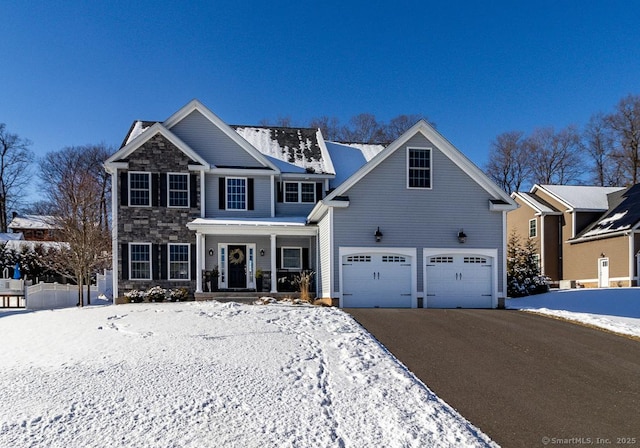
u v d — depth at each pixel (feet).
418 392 23.50
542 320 44.24
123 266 66.08
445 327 39.65
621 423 21.03
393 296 58.44
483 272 60.13
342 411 20.95
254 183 71.56
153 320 39.29
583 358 31.14
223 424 19.47
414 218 59.36
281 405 21.45
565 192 106.93
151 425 19.24
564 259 101.81
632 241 84.64
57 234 78.38
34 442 17.78
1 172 178.40
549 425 20.71
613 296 63.67
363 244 58.29
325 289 60.80
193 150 69.92
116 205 66.49
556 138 180.04
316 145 81.05
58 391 22.54
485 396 24.04
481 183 60.64
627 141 158.30
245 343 31.32
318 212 62.03
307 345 31.24
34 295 74.33
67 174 140.87
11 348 32.76
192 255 67.77
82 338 33.73
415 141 59.88
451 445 18.06
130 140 70.33
